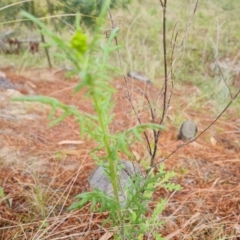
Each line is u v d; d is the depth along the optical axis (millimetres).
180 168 2234
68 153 2320
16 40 5145
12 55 4980
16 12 4363
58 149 2367
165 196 1945
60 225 1688
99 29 759
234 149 2625
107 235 1610
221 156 2463
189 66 5109
